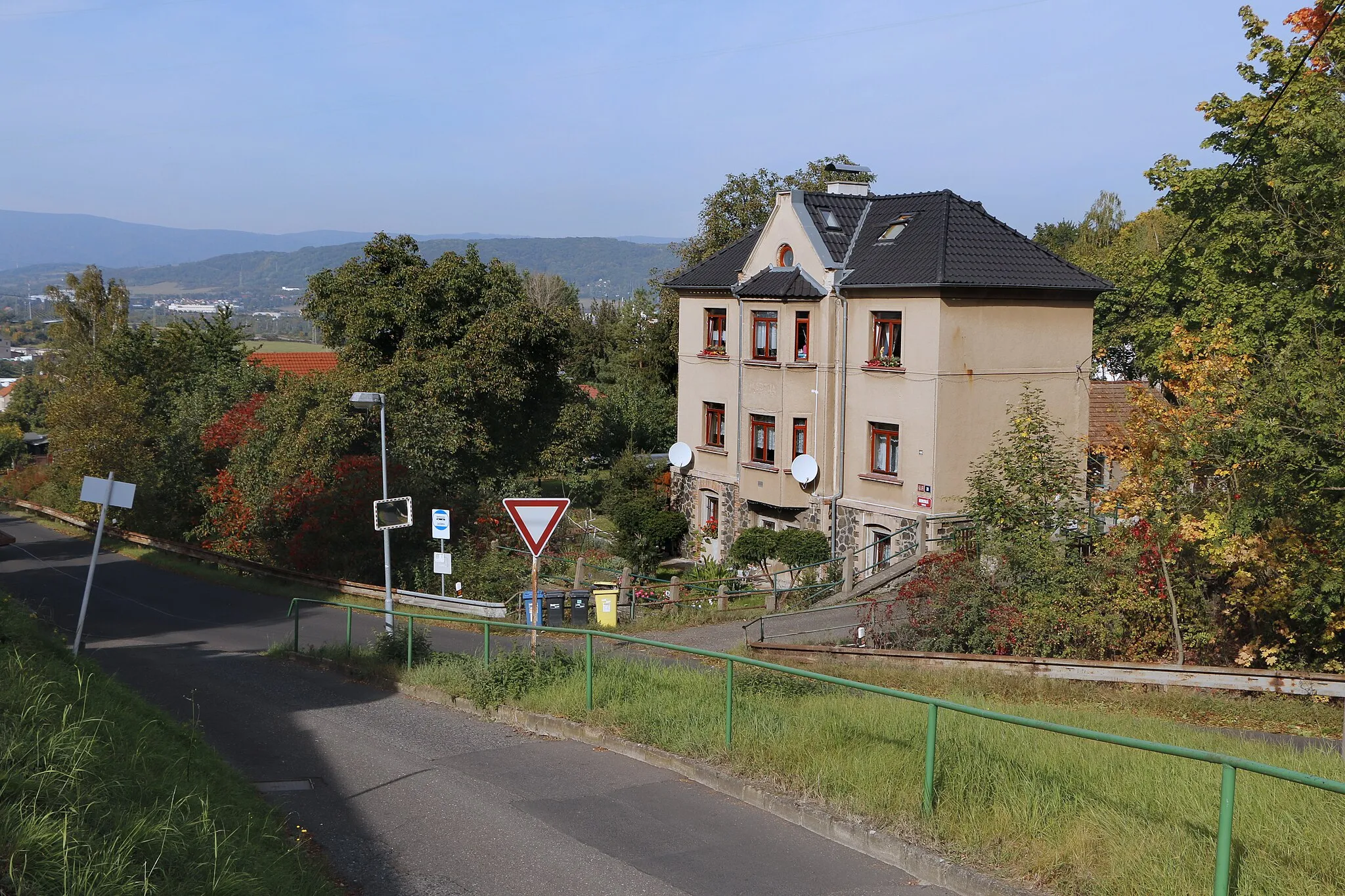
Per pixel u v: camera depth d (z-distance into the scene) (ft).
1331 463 48.78
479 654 57.41
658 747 34.37
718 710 36.11
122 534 143.74
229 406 148.25
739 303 99.96
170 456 139.85
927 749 25.16
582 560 91.15
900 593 59.98
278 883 21.48
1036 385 89.04
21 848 17.07
